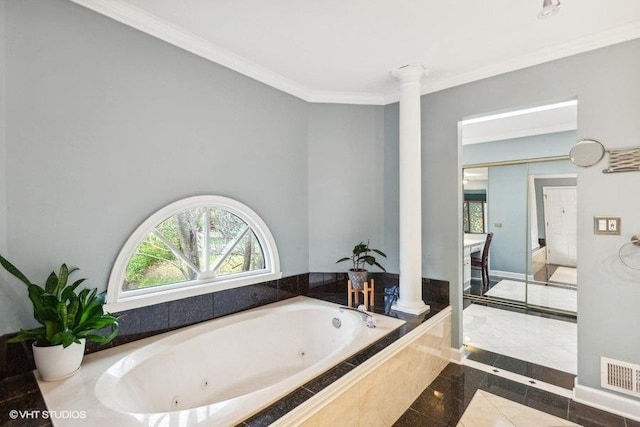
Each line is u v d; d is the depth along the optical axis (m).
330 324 2.37
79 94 1.58
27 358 1.44
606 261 1.93
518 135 3.97
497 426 1.77
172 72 1.94
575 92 2.02
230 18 1.78
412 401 1.99
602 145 1.92
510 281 4.12
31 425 1.08
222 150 2.21
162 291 1.94
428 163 2.68
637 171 1.83
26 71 1.42
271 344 2.25
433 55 2.18
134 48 1.77
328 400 1.36
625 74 1.86
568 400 2.01
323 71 2.44
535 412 1.89
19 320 1.42
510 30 1.87
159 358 1.68
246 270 2.49
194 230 2.18
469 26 1.84
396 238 2.86
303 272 2.84
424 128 2.70
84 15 1.59
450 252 2.57
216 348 1.97
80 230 1.59
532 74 2.18
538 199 3.91
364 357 1.64
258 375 2.15
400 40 1.99
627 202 1.86
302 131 2.82
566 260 3.73
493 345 2.87
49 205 1.49
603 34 1.89
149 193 1.85
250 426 1.12
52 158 1.50
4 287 1.37
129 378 1.49
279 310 2.36
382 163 2.92
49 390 1.29
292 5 1.66
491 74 2.34
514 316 3.70
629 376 1.85
